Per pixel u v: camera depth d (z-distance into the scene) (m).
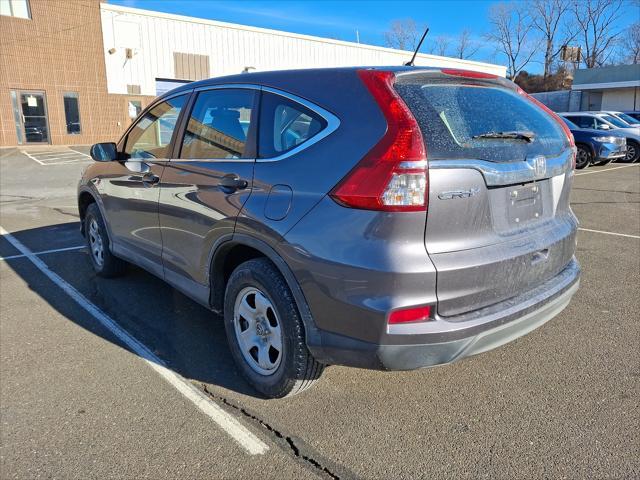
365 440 2.61
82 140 24.44
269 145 2.83
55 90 23.41
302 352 2.64
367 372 3.28
